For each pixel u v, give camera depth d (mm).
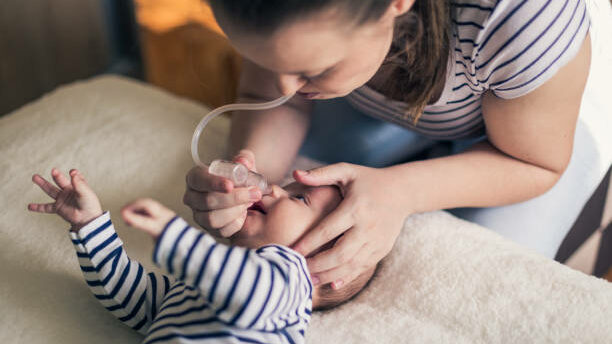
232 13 488
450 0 603
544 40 596
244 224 689
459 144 873
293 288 602
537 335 665
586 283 698
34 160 836
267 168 806
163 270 719
